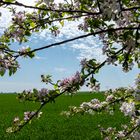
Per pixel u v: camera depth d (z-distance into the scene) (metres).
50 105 8.52
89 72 0.89
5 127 3.90
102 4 0.71
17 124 1.01
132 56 0.98
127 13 0.83
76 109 1.22
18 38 0.96
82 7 0.90
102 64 0.88
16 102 10.31
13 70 0.89
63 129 3.72
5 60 0.89
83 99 10.99
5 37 0.94
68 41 0.82
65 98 11.68
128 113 0.86
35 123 4.22
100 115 5.04
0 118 5.13
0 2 0.79
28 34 0.94
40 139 3.11
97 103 1.20
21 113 6.34
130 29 0.79
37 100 0.92
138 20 0.89
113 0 0.70
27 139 3.07
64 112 1.23
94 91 1.07
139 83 0.92
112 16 0.71
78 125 4.02
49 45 0.83
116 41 0.95
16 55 0.88
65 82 0.91
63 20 1.00
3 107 8.22
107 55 0.91
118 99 1.11
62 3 0.93
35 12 0.93
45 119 4.79
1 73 0.89
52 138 3.13
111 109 1.17
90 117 4.86
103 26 0.86
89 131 3.49
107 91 1.18
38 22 0.94
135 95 0.88
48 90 0.92
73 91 0.92
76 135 3.28
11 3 0.80
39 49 0.85
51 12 0.93
